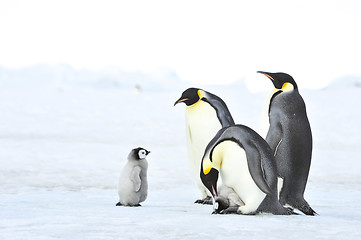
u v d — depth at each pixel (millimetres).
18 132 65125
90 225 14773
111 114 88938
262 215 17125
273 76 20156
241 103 103625
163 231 13867
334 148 53500
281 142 19422
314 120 79375
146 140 59406
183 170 37500
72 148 50750
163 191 27375
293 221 15930
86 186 29141
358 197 25812
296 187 19547
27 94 138125
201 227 14500
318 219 16734
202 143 21969
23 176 32969
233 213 17109
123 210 18297
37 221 15492
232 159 16656
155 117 85250
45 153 46438
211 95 22562
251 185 16672
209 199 22016
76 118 82500
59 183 30172
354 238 13258
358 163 42875
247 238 13070
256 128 64500
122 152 48500
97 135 63406
